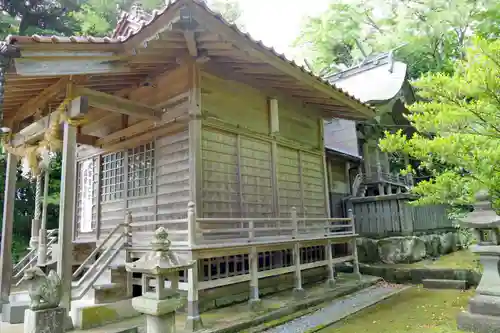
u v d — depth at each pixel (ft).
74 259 24.53
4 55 14.48
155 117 22.47
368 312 21.26
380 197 38.96
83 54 16.84
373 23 67.46
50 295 13.33
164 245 12.03
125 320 17.43
